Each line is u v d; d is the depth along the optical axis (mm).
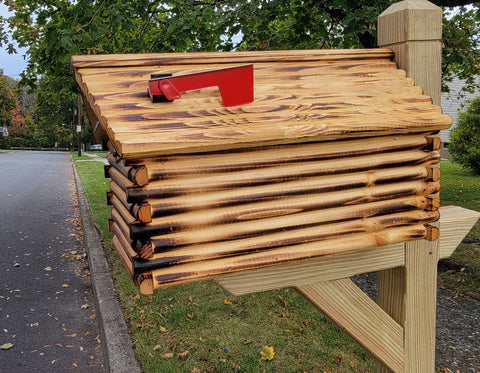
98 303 3867
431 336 1610
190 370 2824
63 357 3381
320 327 3383
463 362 3008
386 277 1639
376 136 1232
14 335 3725
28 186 13891
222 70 1081
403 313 1563
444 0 4934
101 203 8844
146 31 5617
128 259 1072
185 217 1022
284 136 1065
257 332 3320
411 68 1426
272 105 1152
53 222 8297
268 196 1099
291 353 3012
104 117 1013
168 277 1018
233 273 1096
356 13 4066
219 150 1048
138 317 3590
